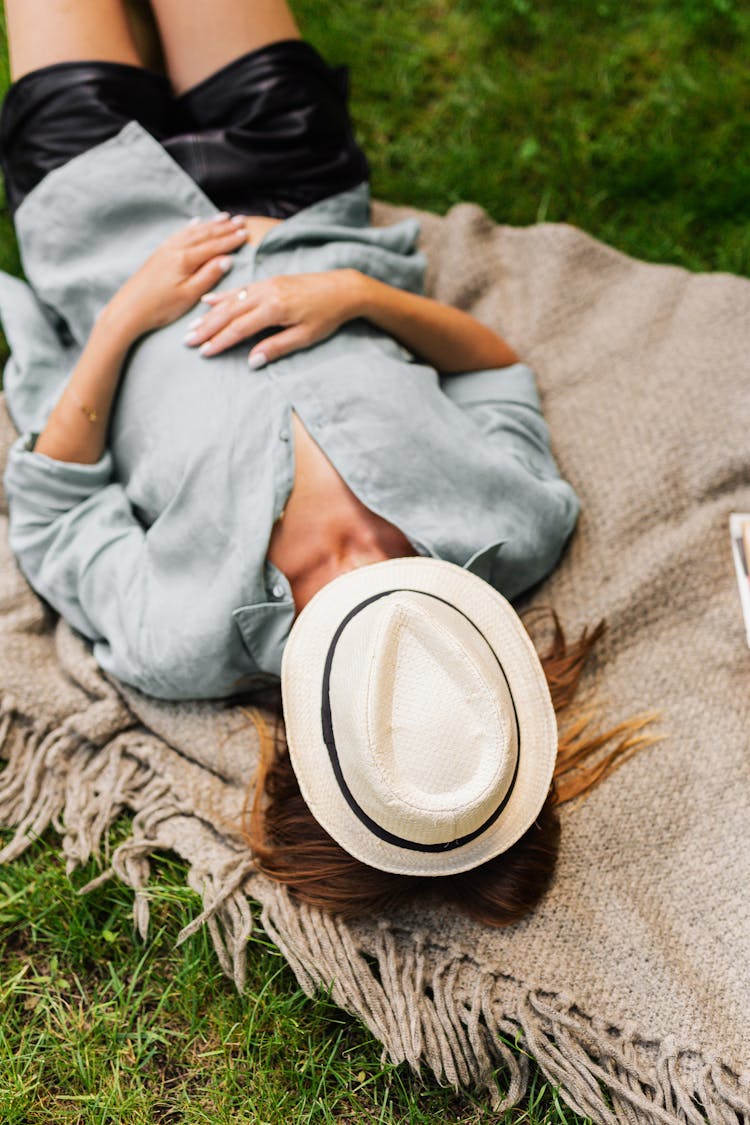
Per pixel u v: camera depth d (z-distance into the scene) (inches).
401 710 55.1
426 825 55.1
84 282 76.6
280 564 67.7
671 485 83.0
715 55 105.3
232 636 68.6
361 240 80.4
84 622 77.3
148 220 76.9
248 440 67.7
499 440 77.7
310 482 67.3
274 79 78.1
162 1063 71.3
